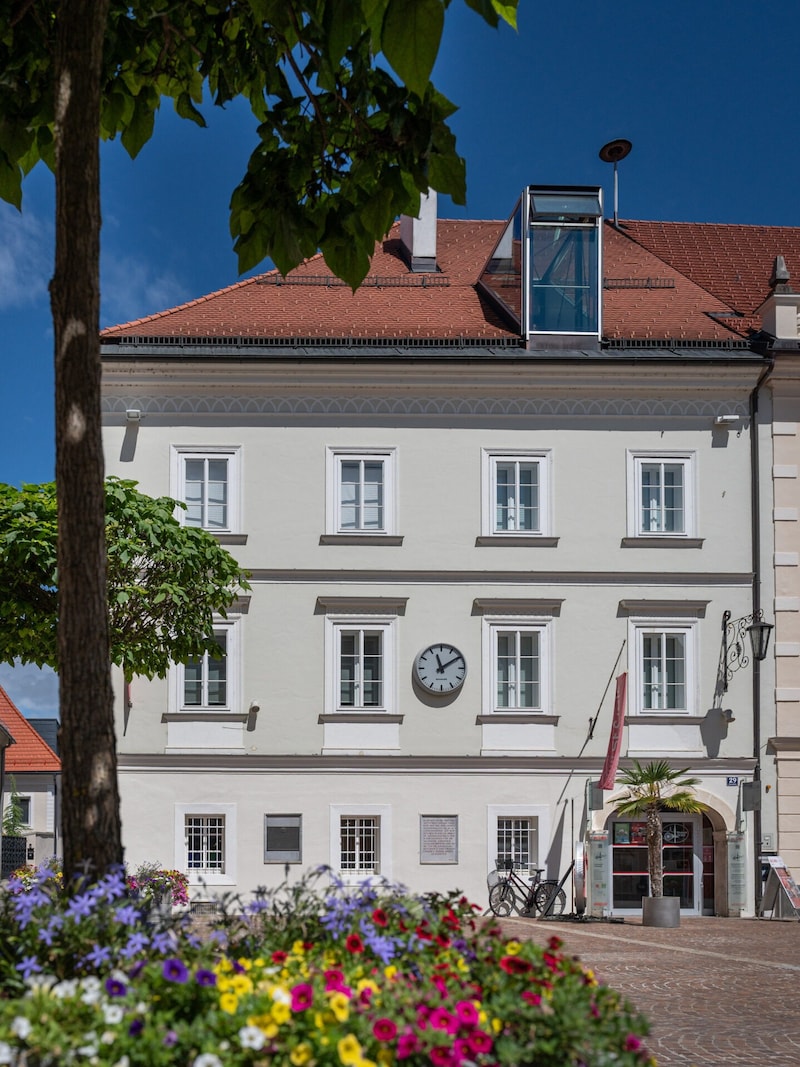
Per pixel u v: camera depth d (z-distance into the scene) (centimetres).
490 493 2756
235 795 2652
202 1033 495
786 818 2717
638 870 2705
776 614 2766
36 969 570
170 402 2730
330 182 826
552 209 2811
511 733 2700
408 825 2664
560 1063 517
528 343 2783
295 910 690
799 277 3397
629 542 2761
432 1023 514
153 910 661
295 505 2725
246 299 2931
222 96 880
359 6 623
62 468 717
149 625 2020
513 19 616
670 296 3077
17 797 5091
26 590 1889
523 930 2150
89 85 739
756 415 2814
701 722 2730
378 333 2814
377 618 2709
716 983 1467
